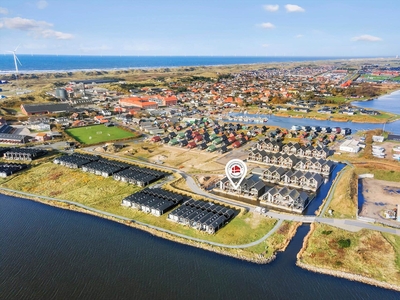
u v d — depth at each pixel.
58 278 66.50
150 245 78.12
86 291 62.62
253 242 78.56
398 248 73.94
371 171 123.44
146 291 62.56
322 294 62.25
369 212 91.19
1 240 80.81
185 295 61.56
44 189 111.19
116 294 61.75
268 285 64.62
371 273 67.25
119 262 71.69
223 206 97.19
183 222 87.19
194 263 71.25
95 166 127.25
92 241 80.19
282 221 88.00
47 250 76.50
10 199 104.44
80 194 106.69
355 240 77.19
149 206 93.44
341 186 109.12
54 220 90.88
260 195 104.81
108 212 94.56
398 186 110.50
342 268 68.94
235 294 62.00
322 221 86.69
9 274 67.75
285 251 75.69
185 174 124.31
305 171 126.88
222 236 81.19
